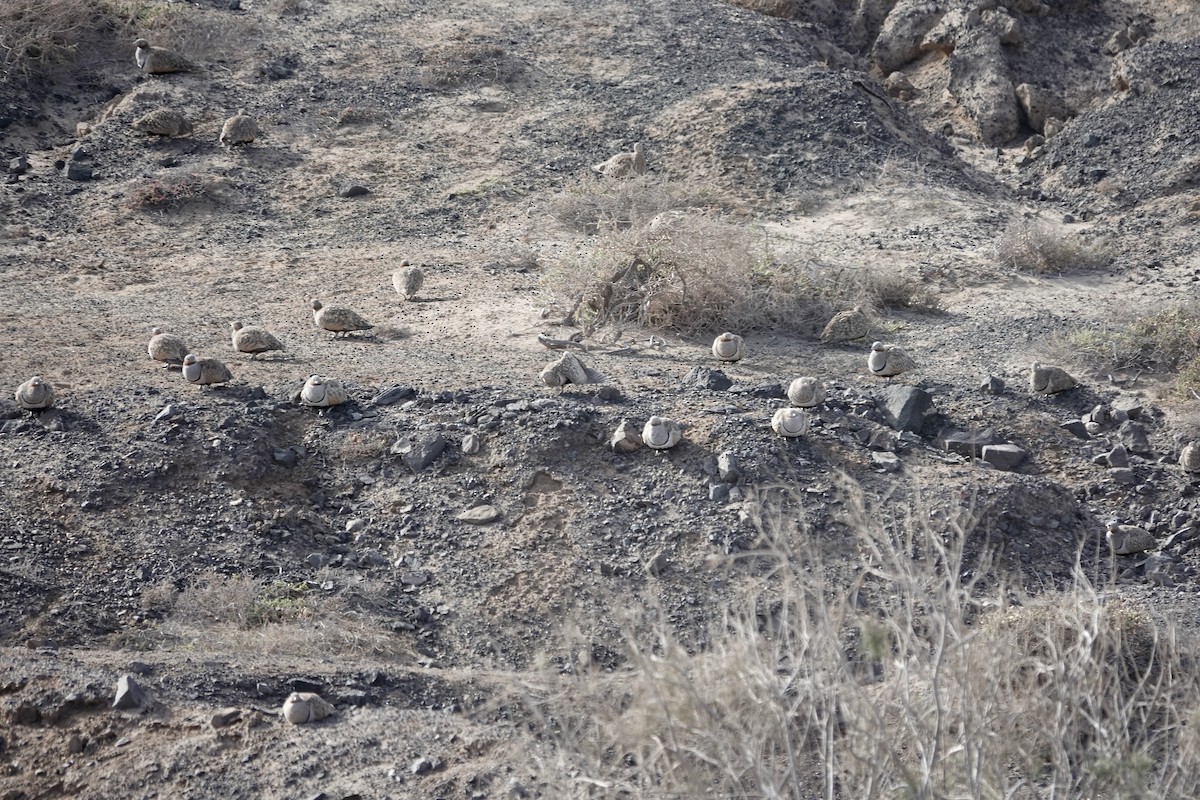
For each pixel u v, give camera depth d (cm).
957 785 1664
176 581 2922
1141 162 7088
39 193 6462
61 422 3447
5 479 3173
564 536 3142
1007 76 8600
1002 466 3728
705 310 4850
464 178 6938
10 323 4609
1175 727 1856
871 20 9756
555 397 3712
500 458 3381
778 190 6700
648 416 3575
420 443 3441
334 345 4462
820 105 7525
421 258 5881
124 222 6253
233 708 2245
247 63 8069
